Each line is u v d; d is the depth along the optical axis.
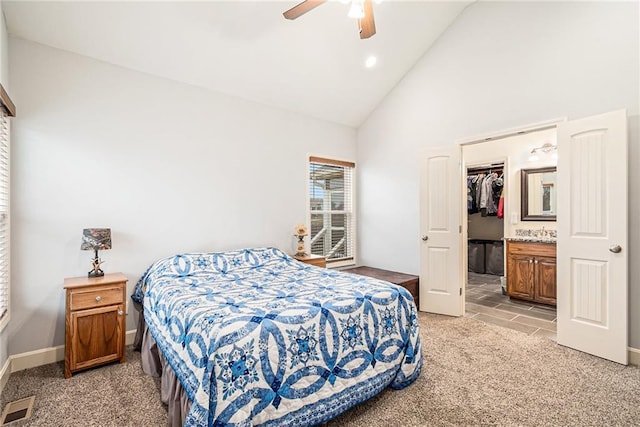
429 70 3.82
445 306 3.62
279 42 3.06
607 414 1.76
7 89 2.27
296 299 1.89
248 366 1.42
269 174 3.78
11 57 2.33
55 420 1.75
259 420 1.42
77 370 2.28
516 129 3.07
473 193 5.84
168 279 2.47
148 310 2.32
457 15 3.53
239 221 3.53
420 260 3.84
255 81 3.41
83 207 2.62
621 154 2.36
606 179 2.44
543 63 2.89
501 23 3.18
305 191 4.14
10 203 2.30
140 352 2.66
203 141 3.27
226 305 1.78
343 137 4.59
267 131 3.77
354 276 2.62
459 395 1.96
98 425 1.71
